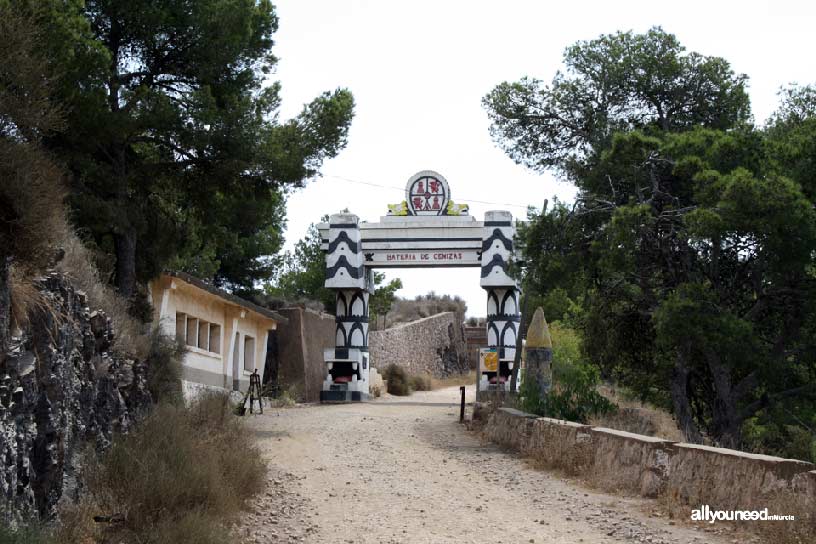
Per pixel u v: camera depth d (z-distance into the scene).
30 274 9.23
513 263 25.47
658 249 24.42
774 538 9.95
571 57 32.25
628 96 32.06
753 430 26.28
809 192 23.17
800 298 23.00
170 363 19.09
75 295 11.33
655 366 26.33
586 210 24.39
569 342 34.44
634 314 26.34
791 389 23.30
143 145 23.20
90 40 18.25
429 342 63.12
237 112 21.56
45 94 9.66
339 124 23.19
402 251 37.12
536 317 23.64
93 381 11.67
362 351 38.03
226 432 16.00
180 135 21.05
